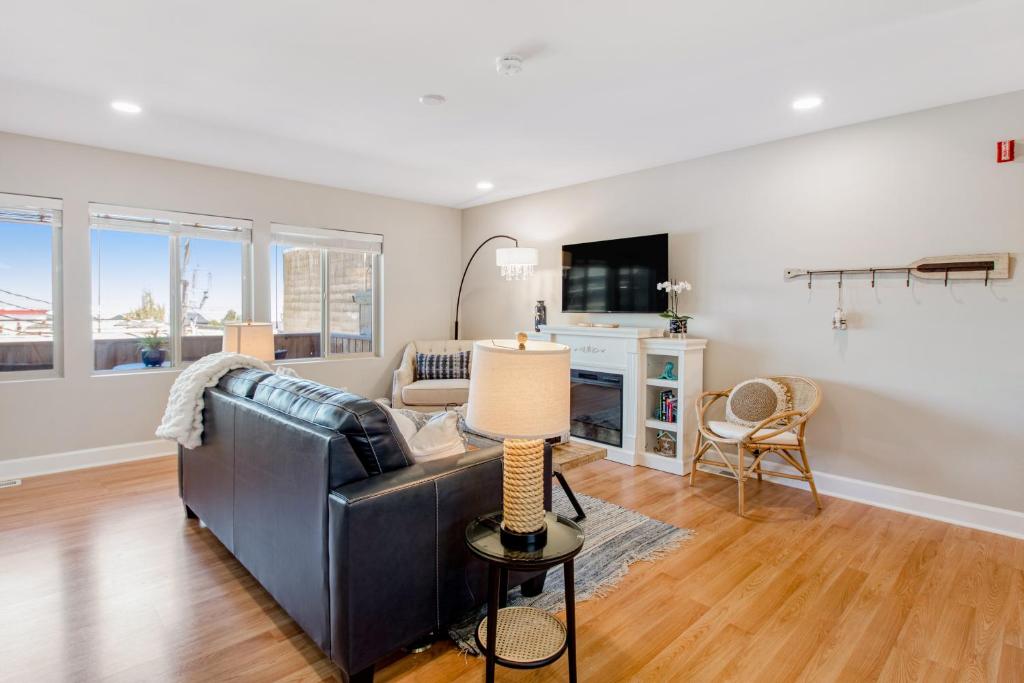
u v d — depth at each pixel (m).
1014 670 1.76
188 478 2.81
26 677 1.67
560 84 2.76
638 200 4.46
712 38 2.28
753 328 3.79
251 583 2.26
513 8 2.06
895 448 3.20
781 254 3.63
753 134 3.53
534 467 1.63
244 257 4.68
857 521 3.01
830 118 3.22
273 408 2.06
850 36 2.25
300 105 3.06
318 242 5.06
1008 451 2.84
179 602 2.11
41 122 3.36
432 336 6.01
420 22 2.17
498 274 5.77
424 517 1.74
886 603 2.16
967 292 2.94
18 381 3.66
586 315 4.91
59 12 2.08
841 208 3.37
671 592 2.24
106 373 4.02
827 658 1.82
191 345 4.45
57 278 3.80
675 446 4.07
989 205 2.86
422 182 4.92
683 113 3.14
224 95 2.92
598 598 2.19
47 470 3.74
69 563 2.41
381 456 1.76
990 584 2.31
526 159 4.13
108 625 1.95
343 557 1.55
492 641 1.58
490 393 1.63
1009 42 2.29
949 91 2.81
